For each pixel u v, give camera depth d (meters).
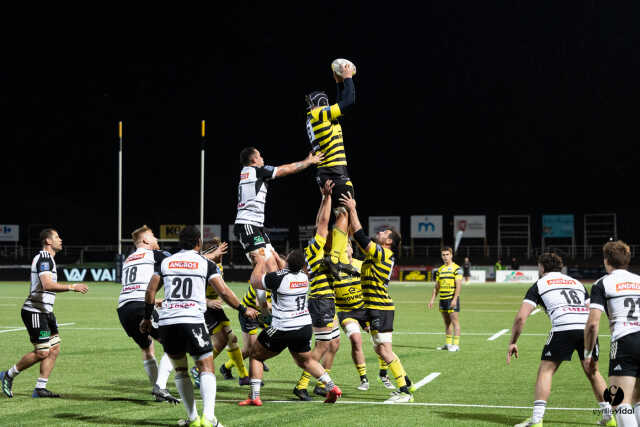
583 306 7.90
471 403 9.59
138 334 9.71
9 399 9.91
